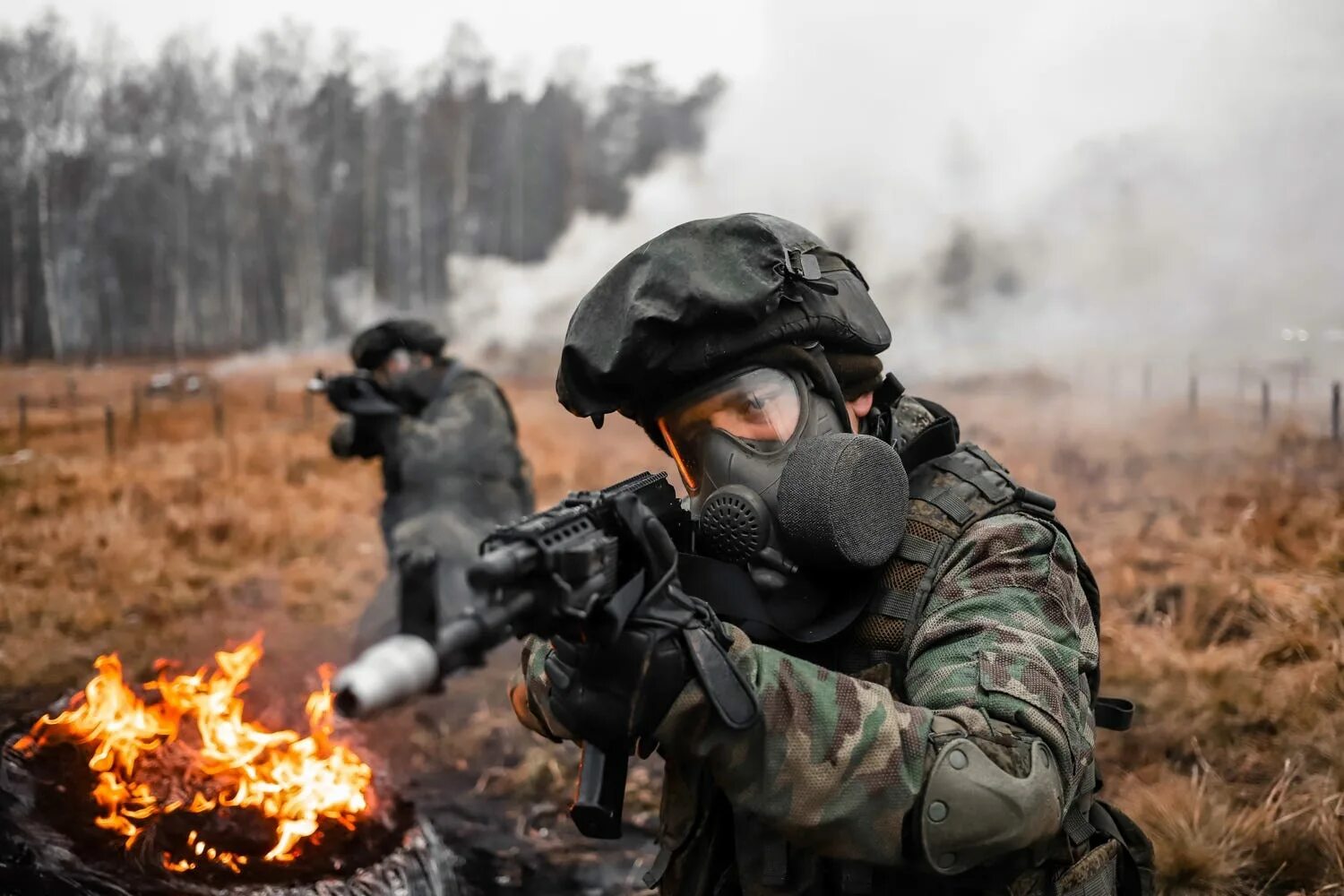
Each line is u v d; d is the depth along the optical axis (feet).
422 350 15.29
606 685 3.73
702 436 4.74
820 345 4.78
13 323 97.04
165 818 9.37
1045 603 4.37
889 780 3.81
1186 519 17.48
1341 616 12.16
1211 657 11.95
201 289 108.27
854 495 4.36
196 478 31.22
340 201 117.60
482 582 3.25
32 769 9.86
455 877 10.62
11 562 21.21
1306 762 9.77
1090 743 4.41
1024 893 4.48
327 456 36.24
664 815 5.03
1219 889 8.25
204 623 18.66
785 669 3.92
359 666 2.96
